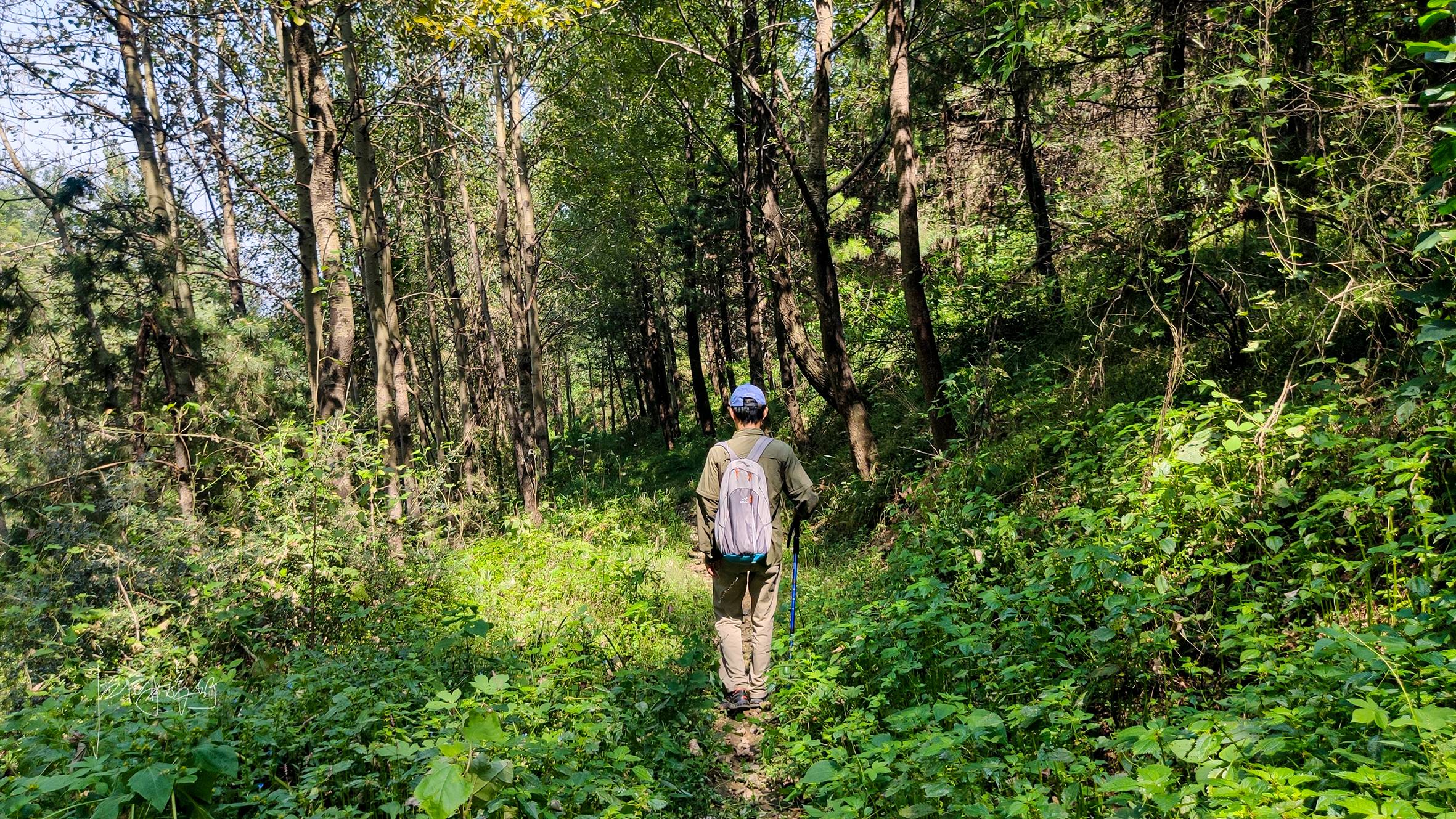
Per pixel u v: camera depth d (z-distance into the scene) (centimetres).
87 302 1278
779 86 1485
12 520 1050
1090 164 857
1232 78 509
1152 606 409
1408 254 480
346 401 929
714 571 539
